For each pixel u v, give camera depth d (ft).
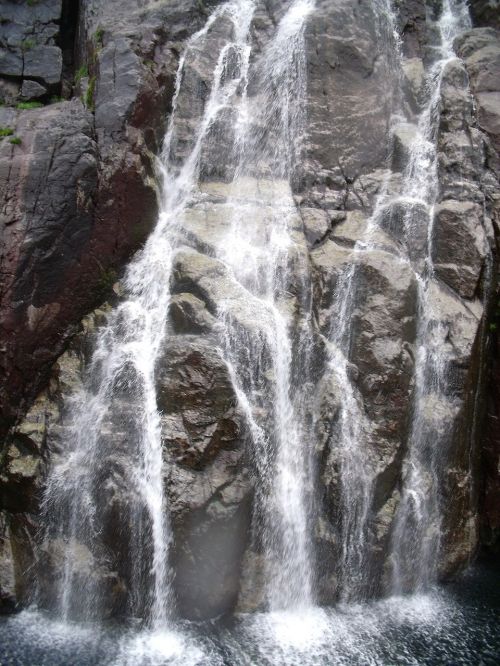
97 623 24.32
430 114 35.70
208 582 24.22
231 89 35.68
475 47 39.24
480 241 31.01
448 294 30.73
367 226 32.07
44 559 24.75
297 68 34.78
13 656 22.40
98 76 31.35
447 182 32.96
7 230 26.05
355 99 34.60
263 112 34.94
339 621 25.58
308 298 29.14
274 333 26.71
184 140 34.06
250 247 29.81
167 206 32.58
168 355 25.44
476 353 29.86
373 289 28.58
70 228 27.48
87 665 22.13
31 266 26.35
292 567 25.99
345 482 26.35
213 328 26.40
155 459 24.58
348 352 28.30
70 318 28.12
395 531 27.17
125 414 25.39
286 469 26.21
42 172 26.96
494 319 32.09
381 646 24.22
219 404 24.88
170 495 23.94
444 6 44.42
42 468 25.61
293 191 33.40
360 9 35.60
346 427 26.96
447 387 29.09
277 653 23.34
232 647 23.49
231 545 24.32
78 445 25.85
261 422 25.44
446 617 26.40
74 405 26.58
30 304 26.50
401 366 27.43
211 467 24.67
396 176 33.81
